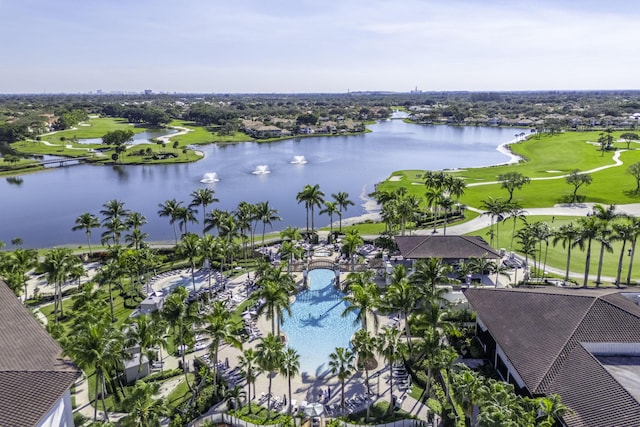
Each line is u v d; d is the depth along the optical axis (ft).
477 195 472.03
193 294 253.65
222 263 278.05
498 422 111.86
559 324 164.14
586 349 151.53
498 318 182.09
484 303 195.21
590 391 132.05
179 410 159.63
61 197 524.93
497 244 331.16
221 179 611.88
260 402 166.40
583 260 297.94
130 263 251.19
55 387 120.78
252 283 269.23
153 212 461.37
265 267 245.86
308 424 154.92
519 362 153.58
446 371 174.91
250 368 157.99
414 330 208.54
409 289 183.42
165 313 170.91
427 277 203.62
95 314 178.29
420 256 268.41
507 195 467.11
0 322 154.30
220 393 169.37
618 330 156.87
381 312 190.19
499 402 124.26
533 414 125.70
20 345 140.26
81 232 401.70
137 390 142.00
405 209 315.37
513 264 289.74
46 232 403.13
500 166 645.10
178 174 647.97
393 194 365.20
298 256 285.02
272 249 330.34
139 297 254.68
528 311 177.99
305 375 184.03
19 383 119.44
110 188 568.82
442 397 165.07
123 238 376.27
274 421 152.15
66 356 139.74
